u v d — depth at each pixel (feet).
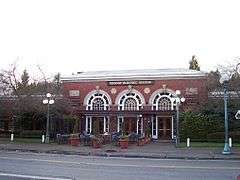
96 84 170.19
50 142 132.46
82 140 124.47
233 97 141.59
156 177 52.47
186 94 158.30
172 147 118.42
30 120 159.63
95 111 162.50
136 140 130.21
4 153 92.89
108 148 111.86
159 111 156.35
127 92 166.09
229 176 54.19
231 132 136.46
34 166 63.77
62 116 155.12
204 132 139.74
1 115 155.33
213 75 156.97
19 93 148.25
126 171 58.85
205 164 72.59
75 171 57.88
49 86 162.20
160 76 162.71
